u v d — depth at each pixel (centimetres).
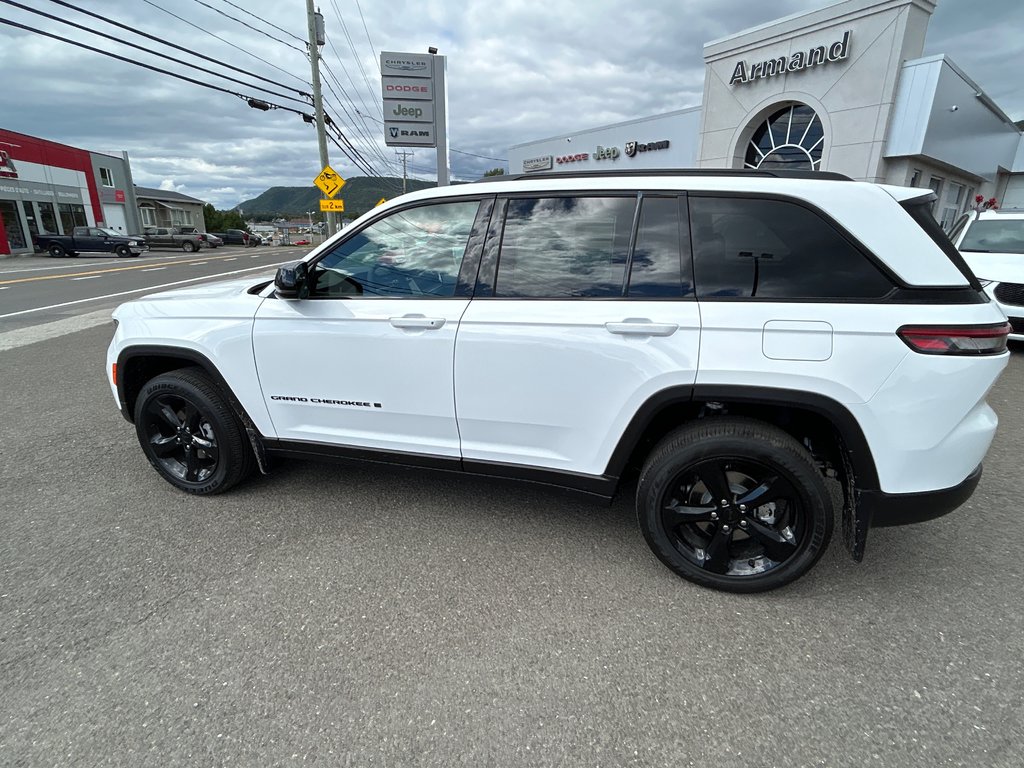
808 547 231
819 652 212
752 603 239
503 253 258
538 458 263
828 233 220
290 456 314
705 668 204
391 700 190
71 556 270
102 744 173
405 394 272
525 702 189
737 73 1519
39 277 1708
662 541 247
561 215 253
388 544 281
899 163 1326
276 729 179
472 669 203
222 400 311
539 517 308
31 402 510
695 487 246
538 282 252
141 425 326
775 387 219
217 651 211
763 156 1562
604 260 245
